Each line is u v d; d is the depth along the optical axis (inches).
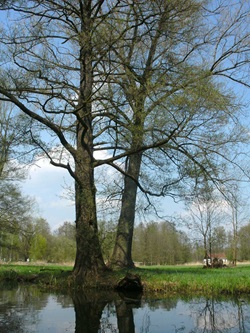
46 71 463.2
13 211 1122.7
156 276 479.2
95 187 514.3
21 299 392.2
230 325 270.7
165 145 492.4
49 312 317.7
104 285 470.6
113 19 446.9
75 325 268.7
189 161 491.5
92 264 496.1
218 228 1133.7
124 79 489.1
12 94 471.8
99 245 510.0
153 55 513.7
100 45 450.3
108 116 511.2
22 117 501.0
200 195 526.9
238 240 1374.3
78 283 486.3
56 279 518.3
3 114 826.8
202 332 250.2
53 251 1534.2
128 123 471.8
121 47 475.2
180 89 449.1
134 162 632.4
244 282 426.9
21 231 1163.9
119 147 552.4
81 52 467.8
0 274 645.9
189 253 1424.7
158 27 490.0
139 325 270.4
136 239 1325.0
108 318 294.8
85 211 503.5
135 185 641.6
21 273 650.8
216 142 488.7
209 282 430.9
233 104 477.7
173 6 465.4
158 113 435.8
